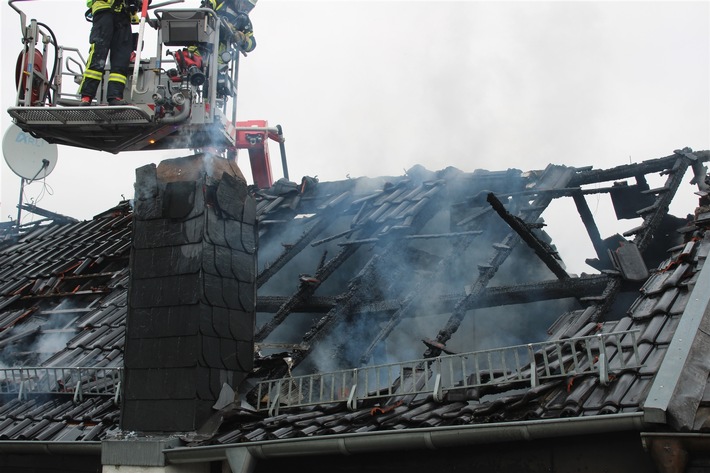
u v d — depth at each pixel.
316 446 5.48
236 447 5.75
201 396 6.38
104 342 8.09
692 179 7.70
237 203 7.09
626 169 8.20
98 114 6.90
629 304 6.95
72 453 6.77
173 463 6.14
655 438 4.41
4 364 8.81
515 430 4.86
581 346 5.73
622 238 8.23
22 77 7.19
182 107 7.02
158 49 7.16
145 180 7.05
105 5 7.04
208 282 6.62
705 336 5.07
